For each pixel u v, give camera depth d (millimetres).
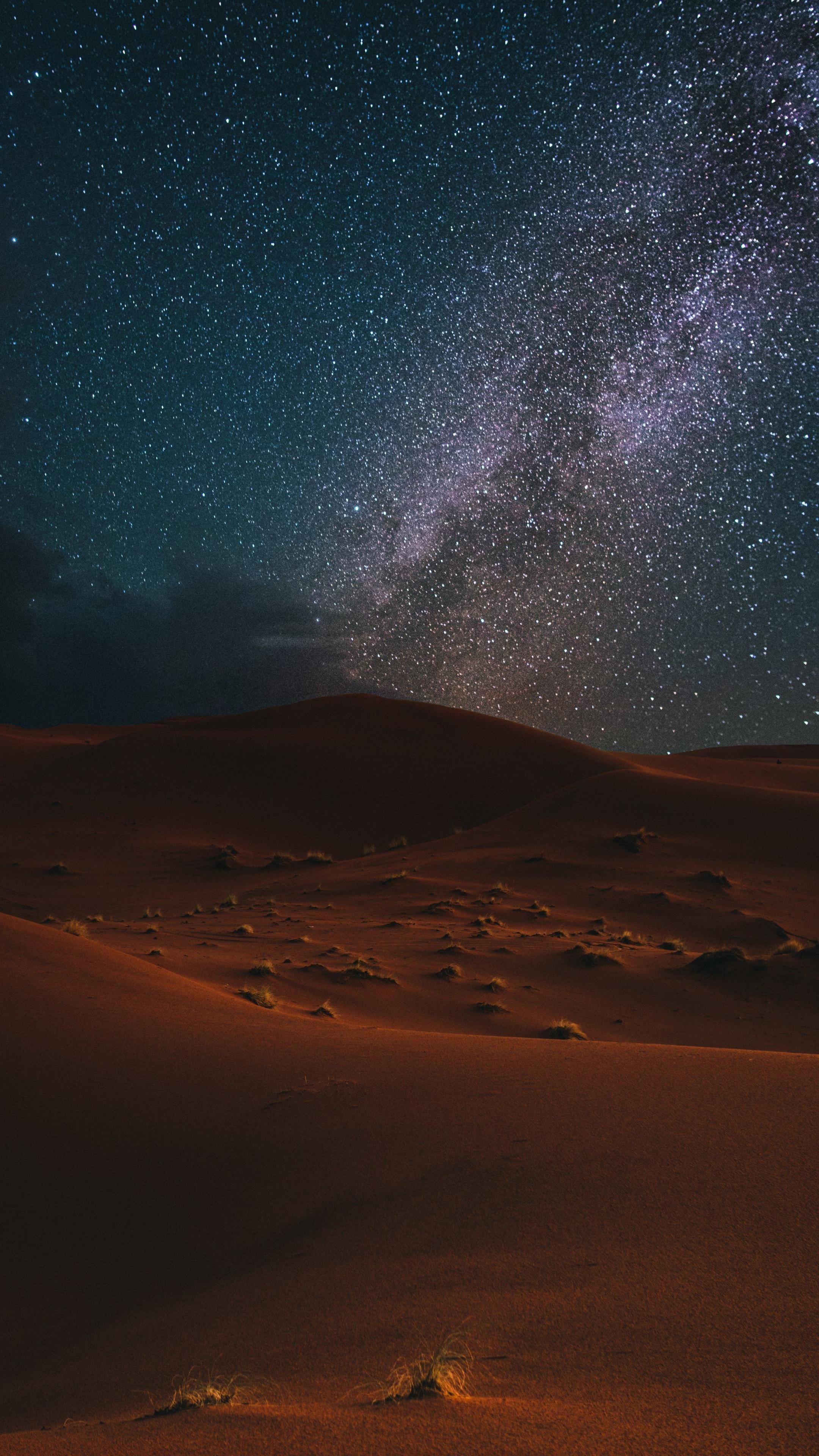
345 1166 7305
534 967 23578
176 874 45125
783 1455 2822
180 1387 4211
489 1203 6199
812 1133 6988
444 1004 19828
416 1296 4926
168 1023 11602
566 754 79062
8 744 81375
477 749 77812
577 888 34406
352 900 34625
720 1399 3328
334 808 64812
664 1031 19500
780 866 37531
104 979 13258
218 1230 6617
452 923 29516
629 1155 6777
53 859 47656
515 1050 10711
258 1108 8773
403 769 72188
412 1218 6160
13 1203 7164
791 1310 4234
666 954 25641
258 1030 11789
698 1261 4926
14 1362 5359
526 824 45250
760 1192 5898
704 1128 7273
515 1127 7668
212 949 24016
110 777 64750
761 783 66125
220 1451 2998
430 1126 7910
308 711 83812
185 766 67750
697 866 37062
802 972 23328
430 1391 3488
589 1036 18609
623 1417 3166
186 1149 7957
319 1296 5172
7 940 13945
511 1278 4984
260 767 69000
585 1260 5105
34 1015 11086
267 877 43812
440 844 45250
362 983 20266
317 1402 3572
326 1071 9797
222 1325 5047
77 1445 3229
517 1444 2928
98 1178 7516
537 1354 3955
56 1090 9062
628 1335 4074
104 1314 5789
